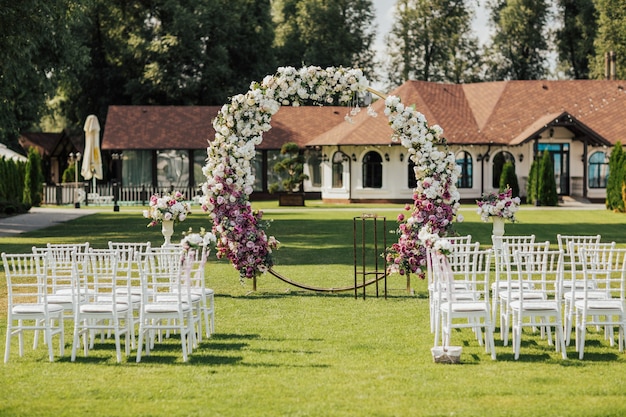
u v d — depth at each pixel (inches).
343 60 2815.0
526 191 1932.8
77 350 452.8
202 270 467.2
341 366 406.0
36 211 1688.0
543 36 2984.7
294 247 960.9
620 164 1582.2
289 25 2913.4
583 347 422.6
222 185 652.1
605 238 1046.4
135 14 2544.3
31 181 1792.6
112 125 2124.8
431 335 482.3
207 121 2161.7
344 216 1464.1
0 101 1282.0
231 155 654.5
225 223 650.2
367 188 1935.3
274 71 2573.8
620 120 2020.2
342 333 487.8
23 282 690.8
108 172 2252.7
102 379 387.2
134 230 1210.0
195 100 2461.9
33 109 1637.6
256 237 653.9
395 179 1915.6
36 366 415.2
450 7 2957.7
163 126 2132.1
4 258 430.9
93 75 2511.1
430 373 391.2
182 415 330.6
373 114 657.0
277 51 2731.3
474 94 2117.4
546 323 434.3
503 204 655.1
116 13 2536.9
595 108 2047.2
